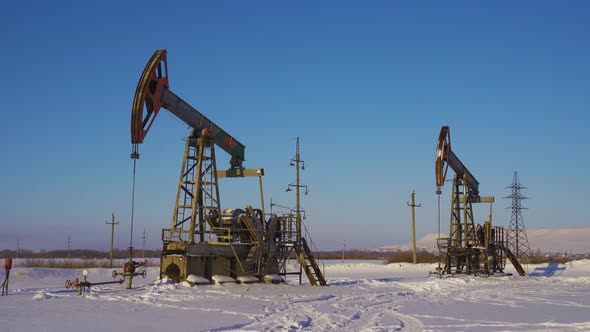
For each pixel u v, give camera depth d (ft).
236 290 95.40
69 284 87.86
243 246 111.96
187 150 107.55
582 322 62.18
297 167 134.41
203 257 103.60
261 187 116.98
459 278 140.67
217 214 111.65
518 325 59.62
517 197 285.02
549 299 94.89
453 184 160.25
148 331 51.78
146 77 92.63
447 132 146.30
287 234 123.75
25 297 81.71
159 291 90.12
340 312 70.38
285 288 105.19
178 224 104.73
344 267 238.07
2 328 52.90
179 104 102.68
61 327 53.67
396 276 189.98
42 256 461.78
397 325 58.90
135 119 90.79
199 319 60.13
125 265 92.79
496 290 116.26
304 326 57.31
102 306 71.26
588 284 134.92
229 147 118.62
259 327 54.75
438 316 67.82
